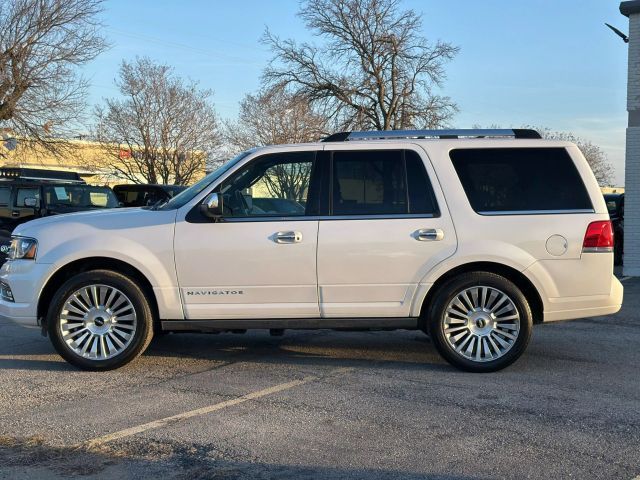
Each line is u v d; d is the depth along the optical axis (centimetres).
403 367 631
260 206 609
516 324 595
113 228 607
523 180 607
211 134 3859
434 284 601
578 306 600
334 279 595
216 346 727
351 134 634
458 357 600
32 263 609
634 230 1330
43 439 450
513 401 523
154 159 3666
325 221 596
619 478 385
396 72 3444
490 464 405
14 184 1354
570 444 436
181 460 416
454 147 612
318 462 410
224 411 505
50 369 628
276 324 603
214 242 596
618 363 642
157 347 720
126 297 604
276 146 620
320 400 530
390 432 459
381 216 598
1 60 2375
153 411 506
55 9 2425
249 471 398
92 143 3719
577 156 610
